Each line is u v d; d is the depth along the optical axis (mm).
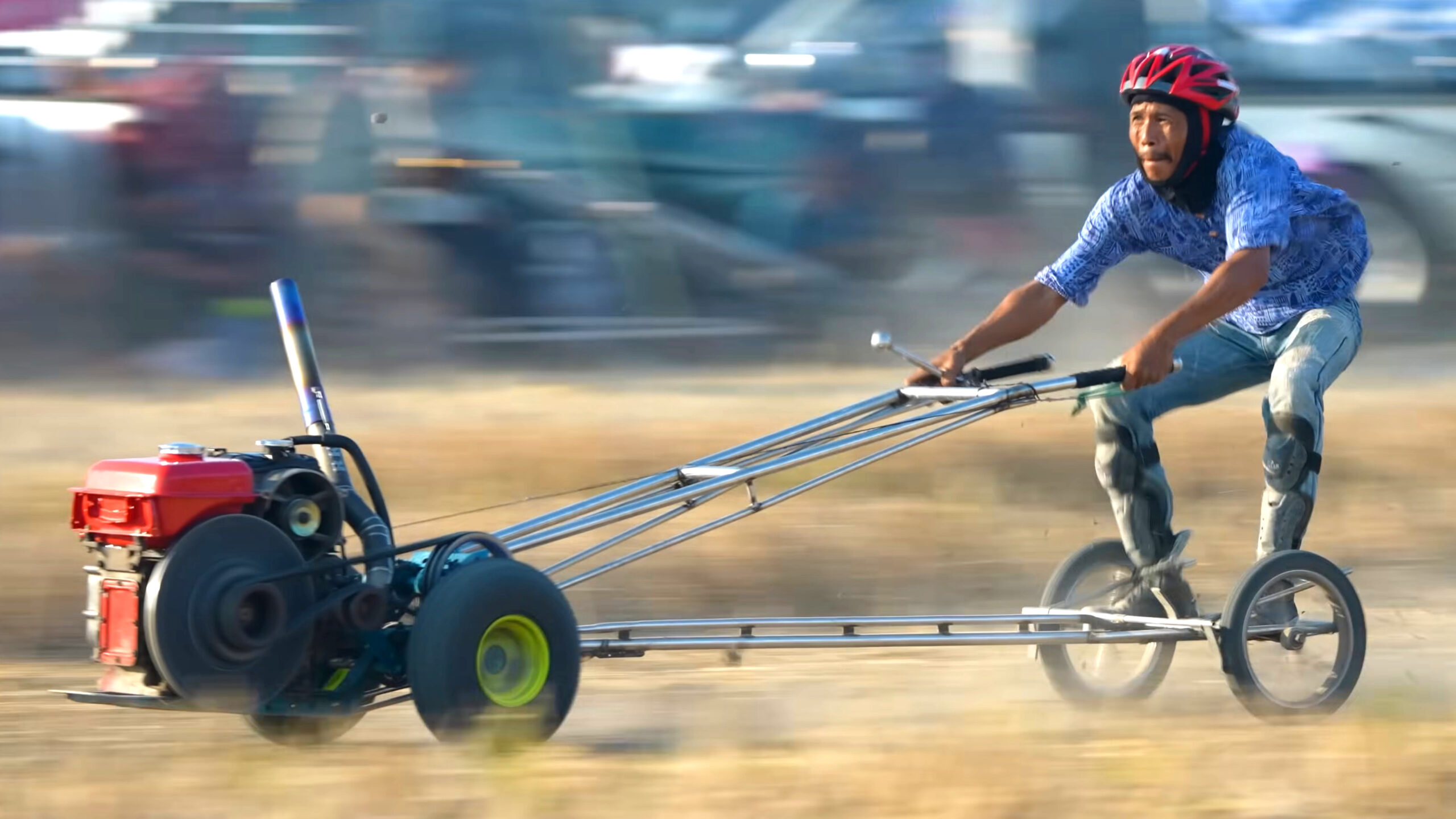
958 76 53594
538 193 50469
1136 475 21500
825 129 52750
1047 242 53625
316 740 18203
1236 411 42344
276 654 16391
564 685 17391
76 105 48531
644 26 51750
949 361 21531
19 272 47688
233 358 47375
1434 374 50312
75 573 27188
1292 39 55969
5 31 48406
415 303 49156
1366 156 55938
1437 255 56094
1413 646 25531
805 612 27312
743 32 52656
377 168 49625
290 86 49531
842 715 19891
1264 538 21062
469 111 50344
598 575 19625
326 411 18469
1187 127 20281
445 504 31891
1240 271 19859
